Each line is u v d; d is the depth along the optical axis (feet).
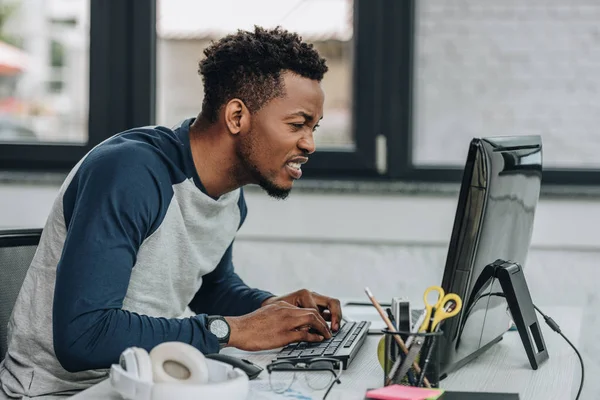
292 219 9.72
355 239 9.67
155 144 5.03
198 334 4.56
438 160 10.01
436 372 3.96
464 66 9.88
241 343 4.69
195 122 5.23
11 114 10.38
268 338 4.74
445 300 4.04
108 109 10.34
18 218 9.97
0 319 5.41
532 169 4.95
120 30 10.27
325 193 9.70
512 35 9.78
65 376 4.82
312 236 9.71
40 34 10.35
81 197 4.60
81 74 10.36
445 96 9.94
